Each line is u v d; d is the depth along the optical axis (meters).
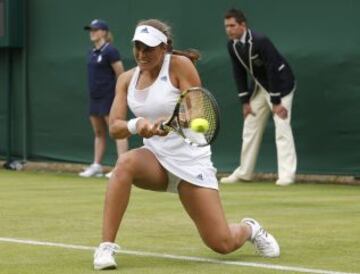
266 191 24.06
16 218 18.14
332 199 21.91
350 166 26.72
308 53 27.11
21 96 33.78
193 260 12.87
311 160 27.28
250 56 25.25
